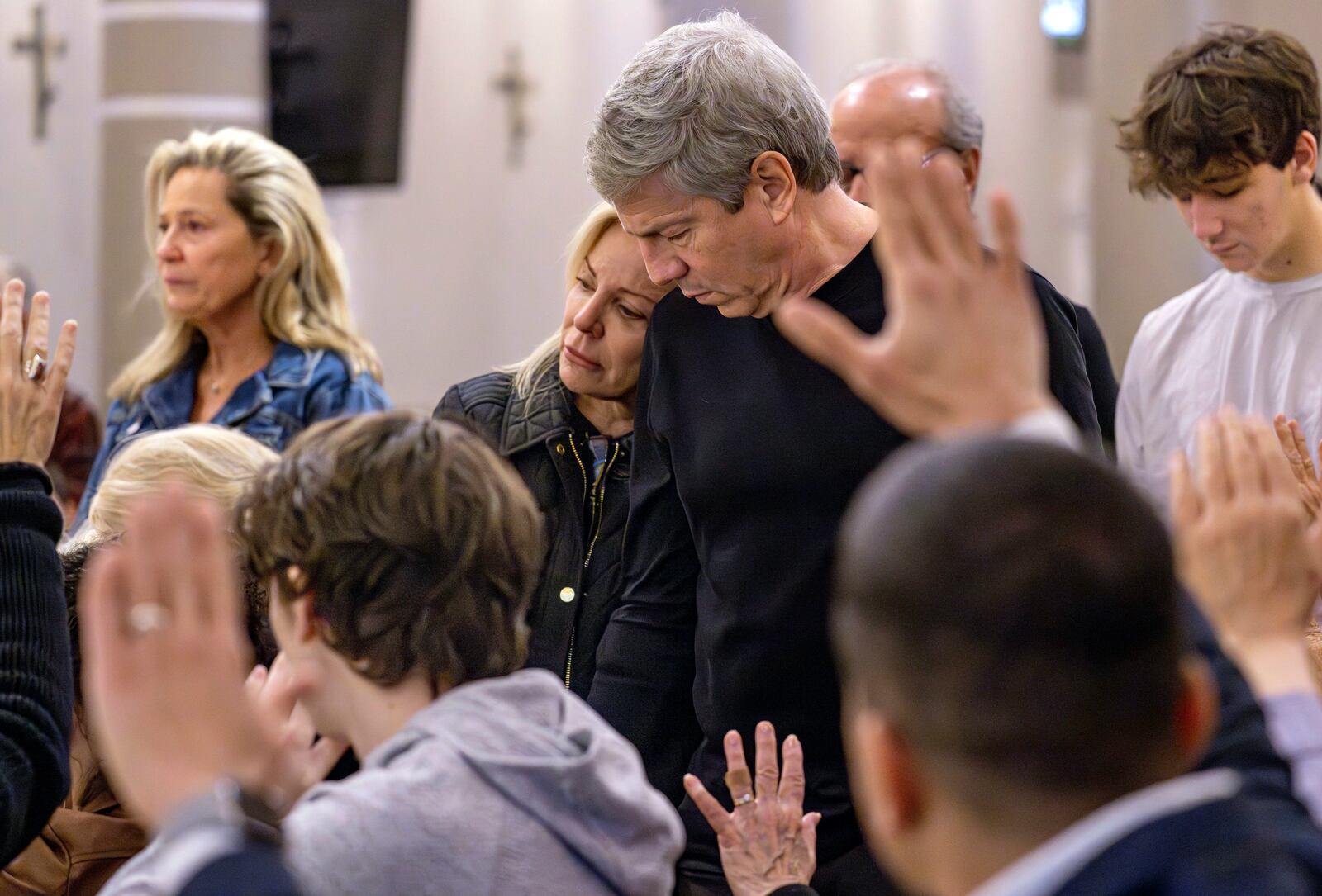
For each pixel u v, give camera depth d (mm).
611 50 9602
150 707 1774
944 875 1779
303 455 2832
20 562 3104
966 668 1666
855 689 1831
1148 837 1651
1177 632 1728
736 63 4141
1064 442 1964
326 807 2529
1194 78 5371
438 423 2930
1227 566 2299
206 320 6727
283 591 2803
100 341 9891
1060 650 1649
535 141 9727
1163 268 8367
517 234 9789
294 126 9586
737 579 4258
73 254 10094
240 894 1688
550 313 9789
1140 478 6047
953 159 5969
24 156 10117
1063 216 9172
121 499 4234
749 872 3670
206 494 4223
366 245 9781
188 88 9555
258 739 1832
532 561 2912
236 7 9531
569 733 2789
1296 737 2225
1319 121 5527
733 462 4254
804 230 4277
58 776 2986
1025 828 1710
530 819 2641
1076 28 9070
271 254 6711
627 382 4797
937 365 1990
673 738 4629
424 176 9750
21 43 10008
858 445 4133
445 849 2535
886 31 9273
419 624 2742
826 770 4215
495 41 9680
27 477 3201
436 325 9812
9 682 2980
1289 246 5574
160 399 6785
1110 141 8469
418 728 2709
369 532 2729
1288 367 5625
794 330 2006
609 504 4934
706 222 4156
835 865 4164
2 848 2859
